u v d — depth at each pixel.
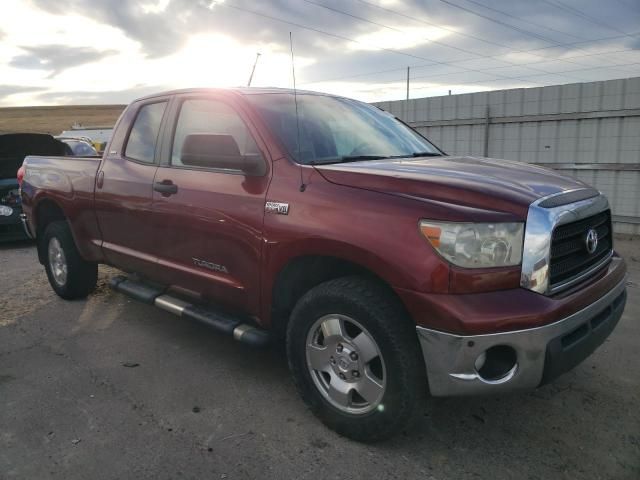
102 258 4.82
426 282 2.53
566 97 9.37
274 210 3.13
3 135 9.08
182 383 3.67
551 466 2.77
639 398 3.48
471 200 2.65
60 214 5.58
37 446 2.92
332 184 2.98
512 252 2.56
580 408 3.36
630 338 4.46
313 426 3.14
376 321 2.70
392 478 2.67
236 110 3.60
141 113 4.44
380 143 3.90
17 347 4.33
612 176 9.09
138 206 4.13
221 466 2.75
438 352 2.55
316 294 2.96
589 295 2.79
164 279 4.09
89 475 2.68
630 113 8.70
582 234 2.91
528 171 3.29
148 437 3.01
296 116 3.62
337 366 2.97
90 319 4.97
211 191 3.53
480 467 2.76
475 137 10.66
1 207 8.30
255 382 3.69
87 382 3.69
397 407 2.71
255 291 3.33
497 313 2.46
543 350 2.52
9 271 6.91
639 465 2.78
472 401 3.44
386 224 2.69
